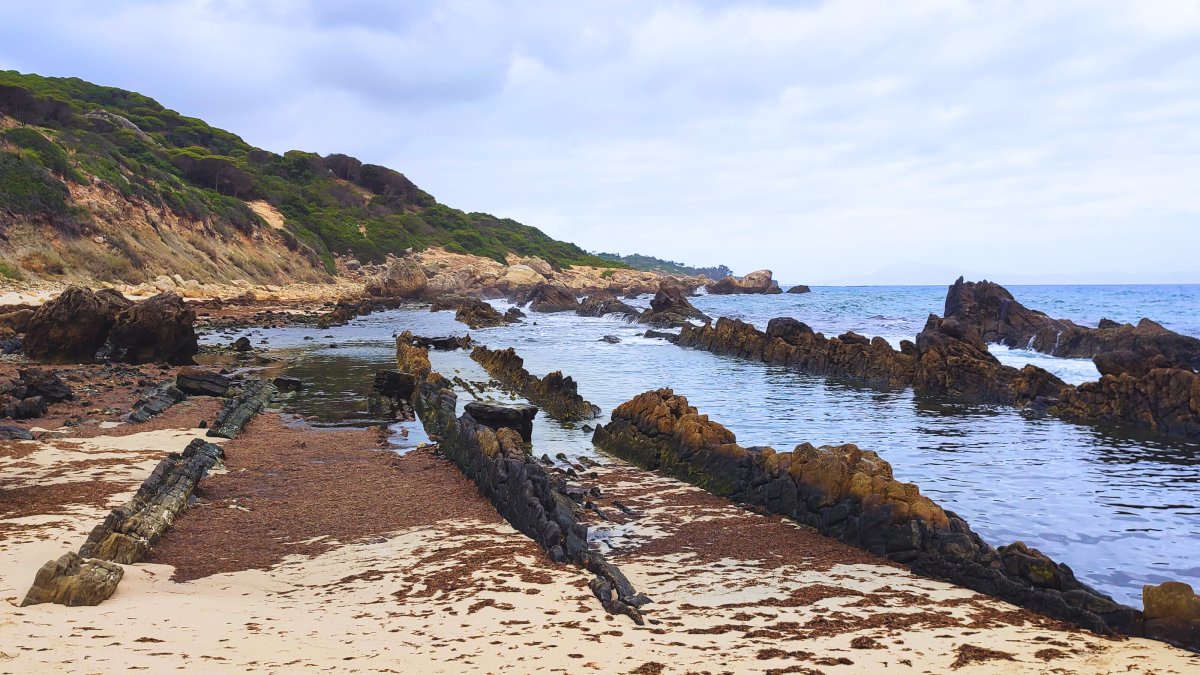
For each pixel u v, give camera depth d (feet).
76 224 225.97
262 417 71.10
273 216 384.47
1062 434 65.87
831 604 27.48
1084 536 37.76
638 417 58.85
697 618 25.73
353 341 154.40
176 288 236.84
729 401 85.25
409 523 38.60
